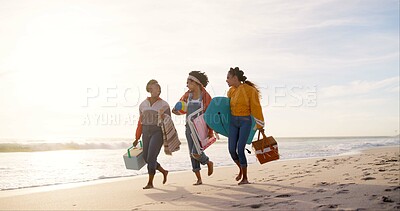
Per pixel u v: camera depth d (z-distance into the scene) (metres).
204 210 3.74
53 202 4.64
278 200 4.00
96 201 4.63
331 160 10.04
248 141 6.08
